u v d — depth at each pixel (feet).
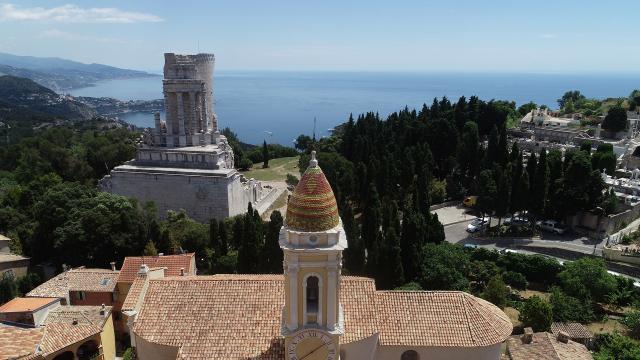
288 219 114.52
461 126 474.08
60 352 167.73
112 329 192.24
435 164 438.81
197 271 268.21
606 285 231.71
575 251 291.79
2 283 233.76
